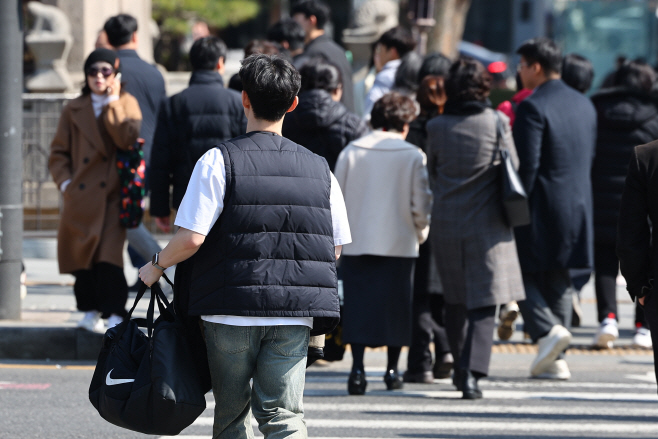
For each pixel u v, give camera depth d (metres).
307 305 13.44
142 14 64.75
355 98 39.06
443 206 24.02
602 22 137.12
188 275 13.83
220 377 13.80
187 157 26.69
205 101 26.56
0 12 29.05
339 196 14.34
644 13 135.75
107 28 32.75
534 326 26.45
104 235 27.11
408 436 20.70
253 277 13.26
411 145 24.22
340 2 165.88
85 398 23.75
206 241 13.50
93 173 27.19
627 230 16.09
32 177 45.22
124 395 13.44
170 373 13.24
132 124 26.70
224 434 14.22
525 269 26.19
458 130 23.77
